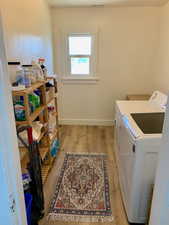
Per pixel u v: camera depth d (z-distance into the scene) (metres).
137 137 1.50
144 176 1.56
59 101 3.90
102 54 3.57
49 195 2.07
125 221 1.76
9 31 1.81
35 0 2.56
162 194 0.75
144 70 3.59
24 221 0.85
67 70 3.72
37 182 1.67
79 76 3.74
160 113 2.11
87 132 3.68
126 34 3.42
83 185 2.23
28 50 2.33
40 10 2.78
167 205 0.73
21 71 1.76
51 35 3.45
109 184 2.26
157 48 3.39
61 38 3.53
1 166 0.66
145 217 1.68
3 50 0.64
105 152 2.96
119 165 2.30
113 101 3.84
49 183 2.26
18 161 0.77
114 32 3.43
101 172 2.47
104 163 2.68
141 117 1.99
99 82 3.74
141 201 1.63
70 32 3.49
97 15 3.37
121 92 3.77
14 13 1.92
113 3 3.12
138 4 3.17
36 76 2.09
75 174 2.43
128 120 1.88
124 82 3.70
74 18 3.41
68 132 3.68
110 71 3.66
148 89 3.69
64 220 1.77
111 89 3.77
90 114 3.97
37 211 1.74
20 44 2.08
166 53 2.95
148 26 3.34
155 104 2.43
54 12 3.40
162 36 3.14
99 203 1.97
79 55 3.63
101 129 3.81
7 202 0.70
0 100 0.63
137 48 3.48
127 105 2.44
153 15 3.28
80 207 1.92
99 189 2.17
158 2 3.02
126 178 1.84
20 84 1.74
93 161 2.72
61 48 3.59
